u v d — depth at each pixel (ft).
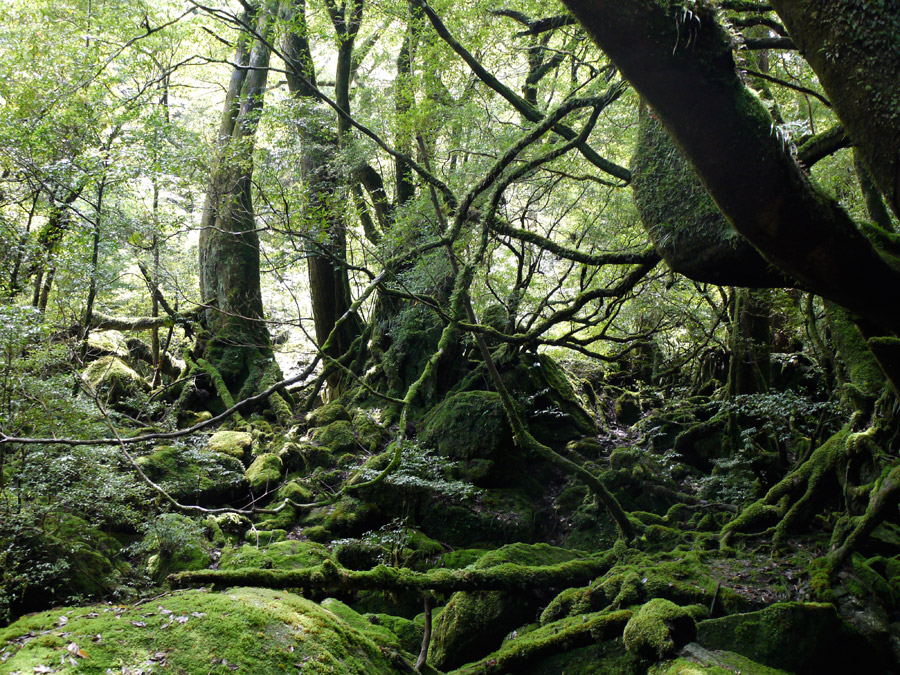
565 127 20.54
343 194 30.01
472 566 20.88
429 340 34.94
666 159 11.12
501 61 27.89
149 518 21.99
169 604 12.13
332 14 32.37
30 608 17.69
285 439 31.32
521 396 30.42
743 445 28.78
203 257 39.70
